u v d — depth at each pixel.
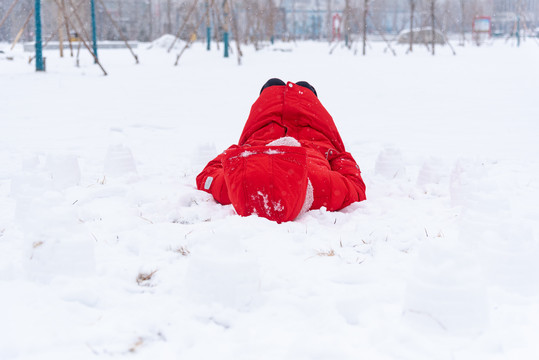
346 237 3.78
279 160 4.04
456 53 28.58
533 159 7.12
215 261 2.61
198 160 6.10
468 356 2.22
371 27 52.91
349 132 9.35
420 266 2.42
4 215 4.28
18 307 2.57
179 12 44.00
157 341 2.34
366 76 17.42
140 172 6.14
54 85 14.30
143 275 3.03
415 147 8.11
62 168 5.20
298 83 5.87
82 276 2.89
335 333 2.40
